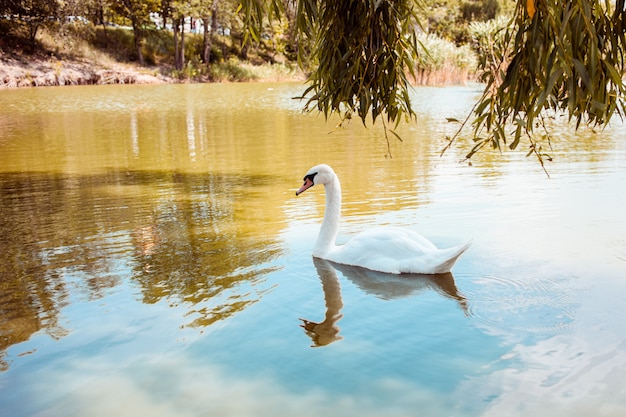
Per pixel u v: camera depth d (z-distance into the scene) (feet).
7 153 53.62
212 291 20.62
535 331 16.98
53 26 177.58
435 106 87.20
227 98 117.60
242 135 62.39
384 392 14.10
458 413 13.16
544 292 19.62
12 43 169.17
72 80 163.63
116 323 18.29
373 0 14.53
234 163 46.14
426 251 22.18
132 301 19.90
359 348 16.35
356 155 47.70
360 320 18.13
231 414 13.39
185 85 168.86
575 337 16.55
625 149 45.70
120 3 188.24
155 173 42.80
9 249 25.76
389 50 15.65
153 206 32.78
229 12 203.82
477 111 14.17
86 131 68.28
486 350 16.01
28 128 71.51
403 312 18.65
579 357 15.44
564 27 11.58
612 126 58.75
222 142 57.82
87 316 18.84
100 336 17.47
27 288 21.31
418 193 33.50
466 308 18.74
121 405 13.93
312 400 13.85
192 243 26.00
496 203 30.71
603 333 16.71
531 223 27.12
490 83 14.01
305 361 15.70
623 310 18.13
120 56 192.24
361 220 28.63
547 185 34.35
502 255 23.15
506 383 14.30
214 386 14.62
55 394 14.51
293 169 42.98
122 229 28.35
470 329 17.28
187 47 210.38
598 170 37.96
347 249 23.38
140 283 21.47
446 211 29.58
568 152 45.24
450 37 195.00
